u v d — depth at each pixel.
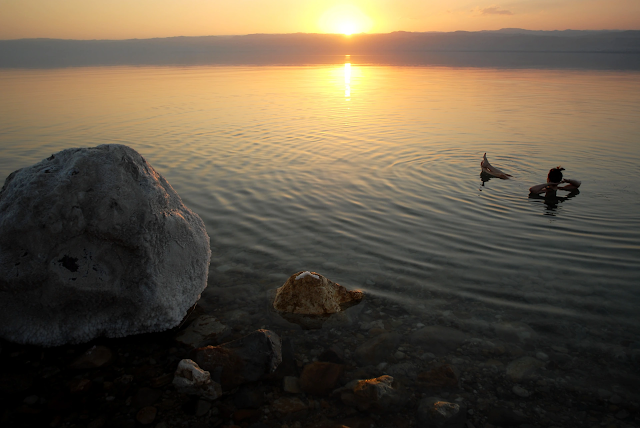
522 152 11.28
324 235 6.29
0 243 3.61
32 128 14.36
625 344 3.88
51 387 3.30
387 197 7.93
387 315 4.37
